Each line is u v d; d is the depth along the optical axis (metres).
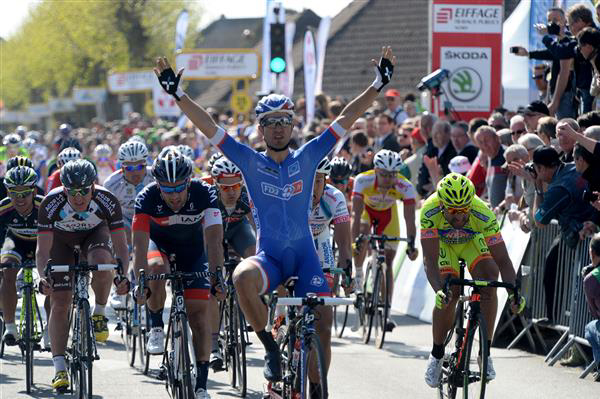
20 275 17.30
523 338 19.34
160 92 59.84
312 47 39.12
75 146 25.75
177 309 12.85
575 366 17.11
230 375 15.95
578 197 16.83
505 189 21.20
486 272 13.73
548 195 17.00
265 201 11.75
